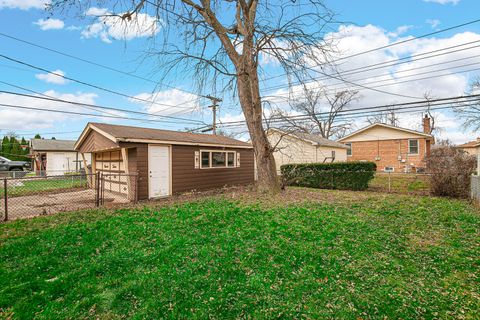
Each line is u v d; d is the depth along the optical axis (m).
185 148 10.34
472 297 2.54
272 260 3.38
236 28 8.48
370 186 11.35
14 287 2.73
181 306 2.43
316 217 5.49
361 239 4.13
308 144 18.17
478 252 3.61
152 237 4.34
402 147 18.86
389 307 2.40
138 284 2.80
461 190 8.17
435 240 4.12
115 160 10.51
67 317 2.30
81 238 4.35
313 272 3.06
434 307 2.40
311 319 2.26
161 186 9.41
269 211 6.07
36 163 25.77
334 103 25.39
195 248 3.81
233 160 12.74
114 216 5.95
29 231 4.80
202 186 11.01
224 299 2.53
